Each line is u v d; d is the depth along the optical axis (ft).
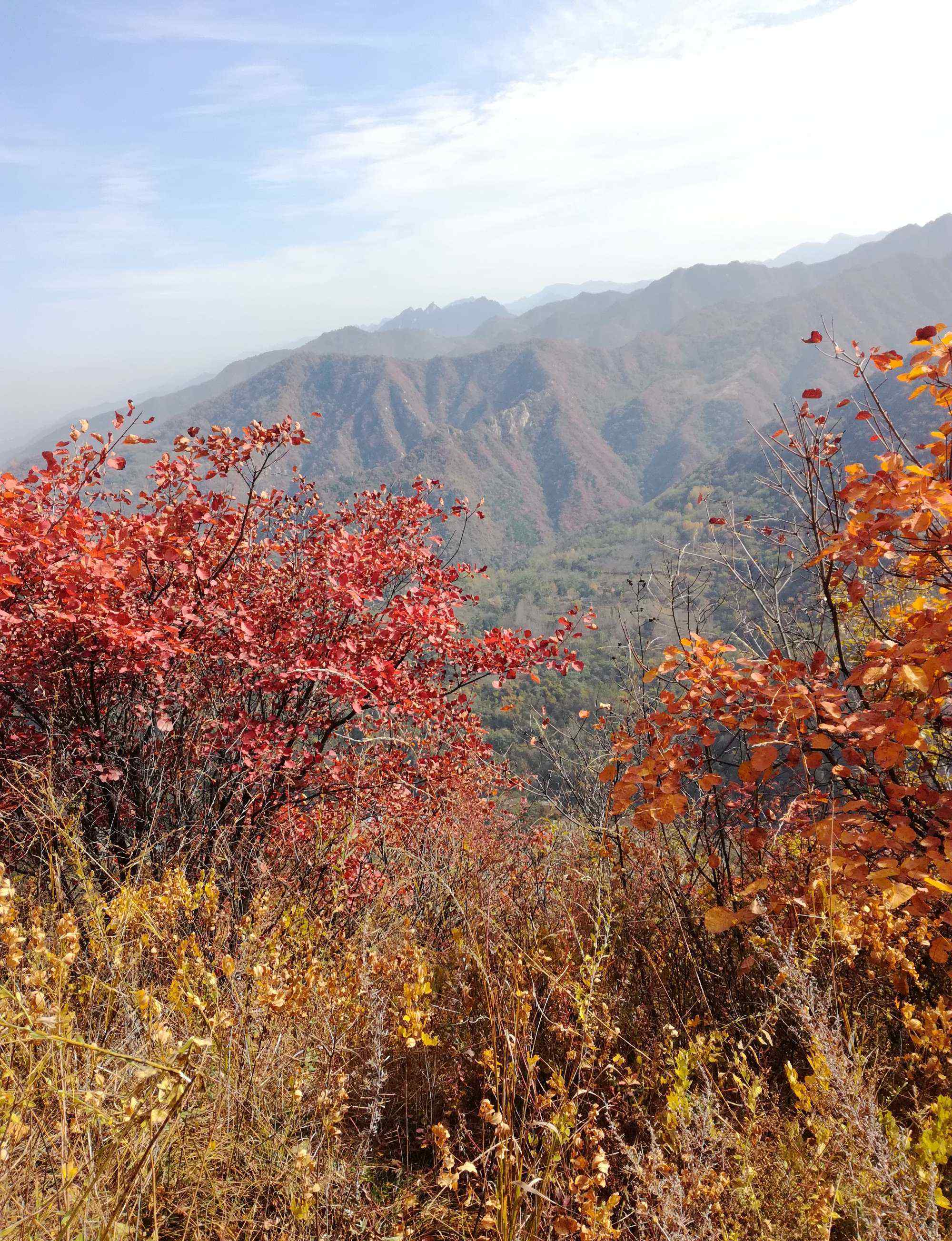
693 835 10.03
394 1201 5.80
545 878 10.99
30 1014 4.74
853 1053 5.82
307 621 15.39
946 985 7.57
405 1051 7.19
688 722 7.88
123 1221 4.51
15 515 10.57
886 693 7.72
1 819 9.08
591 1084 6.11
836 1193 4.80
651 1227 5.04
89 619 10.34
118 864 9.42
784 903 6.84
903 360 7.84
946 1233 4.74
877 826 6.98
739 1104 6.07
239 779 12.26
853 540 7.47
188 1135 5.67
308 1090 6.57
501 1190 5.12
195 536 13.29
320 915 8.98
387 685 13.75
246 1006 6.44
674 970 8.09
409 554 16.46
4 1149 4.33
